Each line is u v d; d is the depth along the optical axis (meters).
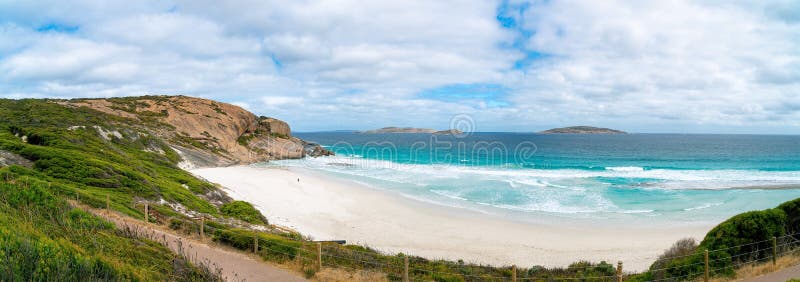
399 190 41.47
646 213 30.95
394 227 27.30
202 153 62.06
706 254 11.73
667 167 65.69
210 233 16.28
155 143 54.41
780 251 13.30
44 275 5.64
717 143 145.12
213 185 36.28
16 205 10.38
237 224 22.42
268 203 33.41
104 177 24.56
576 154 94.25
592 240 24.30
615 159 81.56
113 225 12.27
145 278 7.75
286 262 13.33
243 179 45.28
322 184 44.66
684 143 145.38
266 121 91.62
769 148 113.25
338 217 29.89
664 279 12.35
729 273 12.06
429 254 21.47
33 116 47.62
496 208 33.06
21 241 5.96
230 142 75.00
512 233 25.91
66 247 6.80
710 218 28.98
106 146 40.06
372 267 13.66
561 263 20.03
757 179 48.78
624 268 19.06
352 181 47.72
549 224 28.03
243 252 14.23
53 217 10.22
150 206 21.08
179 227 16.80
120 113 68.50
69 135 37.81
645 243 23.52
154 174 32.56
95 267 6.58
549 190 41.34
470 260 20.38
